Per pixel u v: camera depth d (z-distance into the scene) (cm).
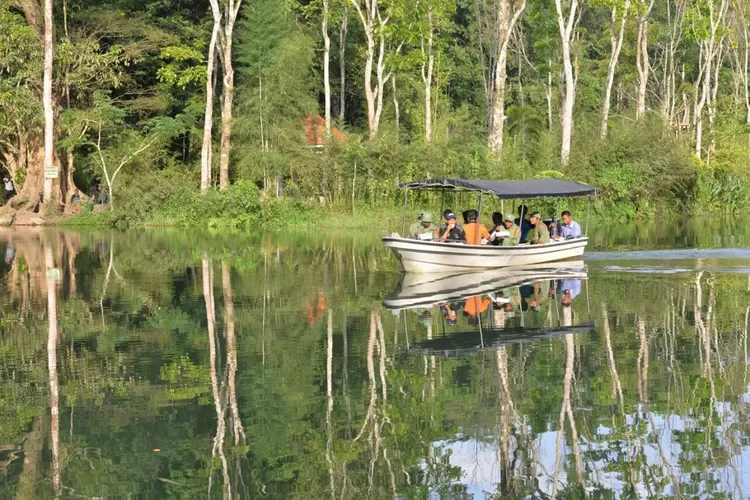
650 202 4809
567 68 4419
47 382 1080
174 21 5412
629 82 7600
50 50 4228
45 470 789
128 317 1534
